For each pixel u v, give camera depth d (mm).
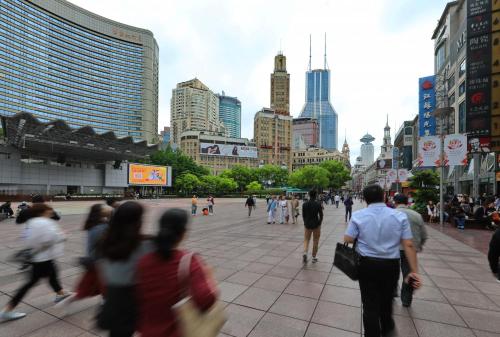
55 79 90562
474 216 13180
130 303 2074
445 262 6922
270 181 87250
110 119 104938
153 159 73812
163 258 1691
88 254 3211
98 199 48812
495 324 3656
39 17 85938
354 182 197875
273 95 164750
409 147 59781
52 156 49438
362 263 2742
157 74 128500
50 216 4008
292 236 10828
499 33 19094
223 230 12664
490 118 19281
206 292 1630
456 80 32125
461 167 30906
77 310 3953
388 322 2764
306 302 4320
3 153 42344
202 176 76188
